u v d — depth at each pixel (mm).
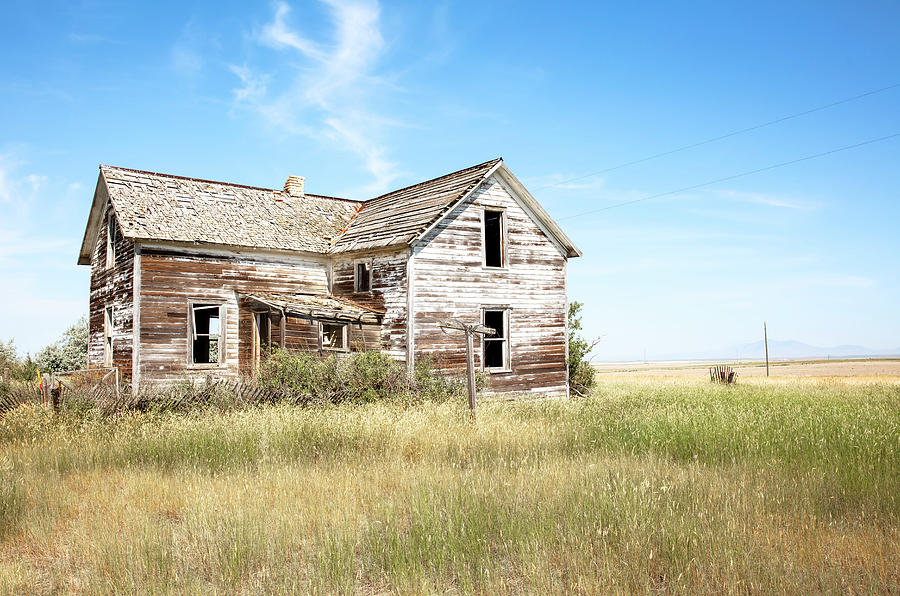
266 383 17469
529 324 23953
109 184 22438
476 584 5840
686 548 6074
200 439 11664
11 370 25594
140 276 20781
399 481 9047
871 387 27203
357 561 6605
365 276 23547
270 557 6375
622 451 10945
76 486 9391
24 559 6762
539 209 24172
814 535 6586
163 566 6156
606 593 5320
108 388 15367
